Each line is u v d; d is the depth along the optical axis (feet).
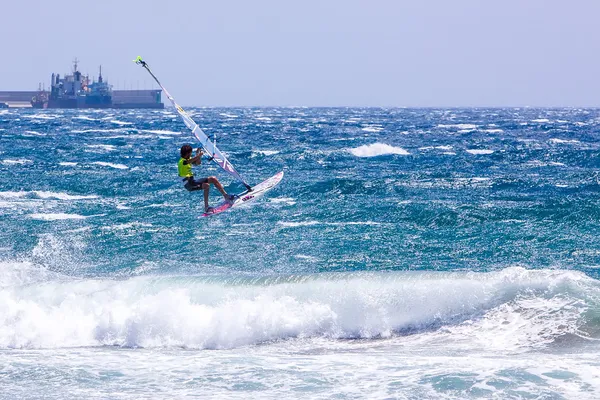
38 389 139.54
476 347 160.56
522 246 265.54
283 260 251.80
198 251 266.57
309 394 134.10
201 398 133.28
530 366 143.54
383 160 631.56
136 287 195.31
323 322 176.76
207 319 177.47
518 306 175.52
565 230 290.76
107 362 157.79
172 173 514.68
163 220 324.60
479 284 183.62
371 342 169.27
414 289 182.70
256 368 150.71
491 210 329.31
